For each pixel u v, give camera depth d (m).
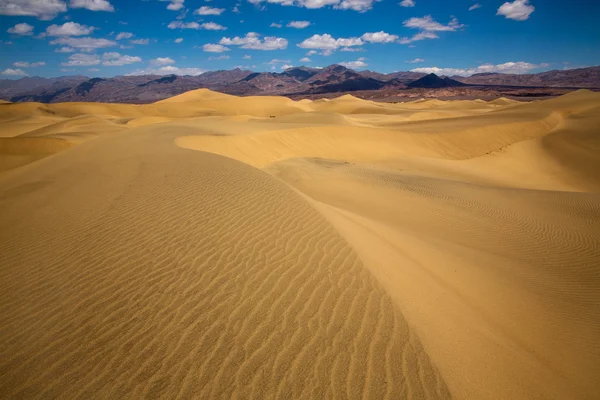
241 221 7.32
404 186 17.95
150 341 4.10
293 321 4.45
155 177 10.61
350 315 4.61
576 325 6.96
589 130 44.66
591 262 10.81
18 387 3.54
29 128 59.88
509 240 12.18
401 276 6.21
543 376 4.96
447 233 12.17
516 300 7.54
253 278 5.33
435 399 3.54
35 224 7.79
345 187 17.17
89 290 5.11
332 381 3.63
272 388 3.53
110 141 20.98
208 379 3.60
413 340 4.27
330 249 6.32
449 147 38.44
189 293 4.96
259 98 112.19
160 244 6.37
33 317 4.57
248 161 23.23
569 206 16.06
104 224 7.35
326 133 32.84
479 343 5.06
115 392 3.47
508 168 34.66
